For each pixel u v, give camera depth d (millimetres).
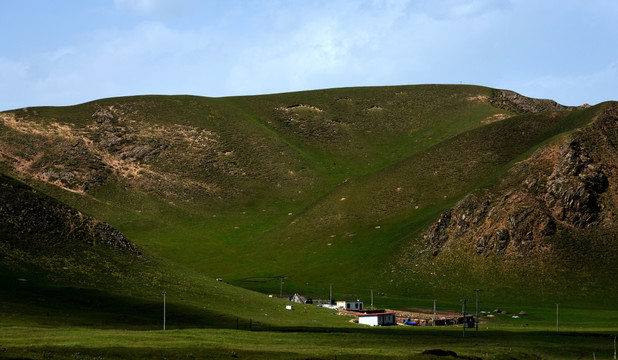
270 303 146625
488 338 108188
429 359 74938
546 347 97688
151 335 81688
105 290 124938
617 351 95312
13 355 59594
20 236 136875
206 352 69750
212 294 142250
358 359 71688
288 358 69500
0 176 157375
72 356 62125
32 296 110375
